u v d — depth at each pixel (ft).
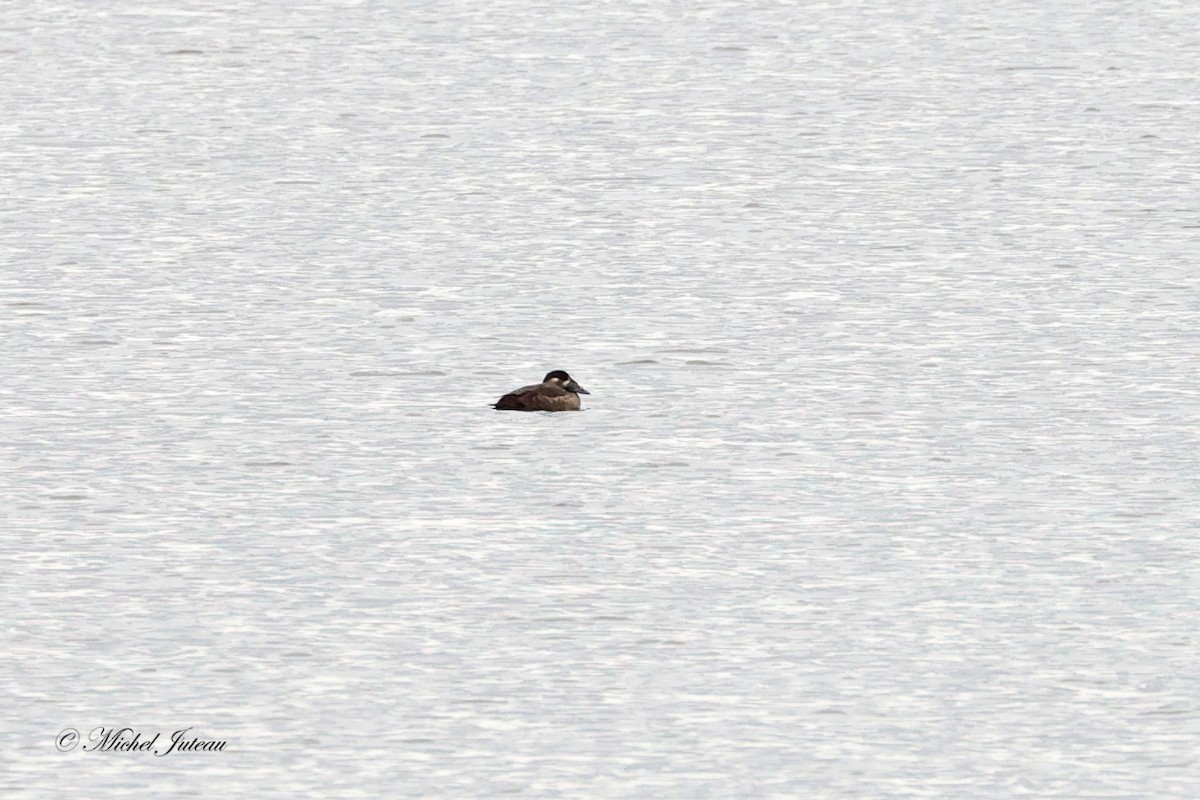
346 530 261.44
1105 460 289.12
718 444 296.51
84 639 228.02
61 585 242.99
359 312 372.79
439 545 256.32
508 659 224.12
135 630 230.48
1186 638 229.66
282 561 250.98
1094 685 218.79
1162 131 576.61
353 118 595.47
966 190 490.90
